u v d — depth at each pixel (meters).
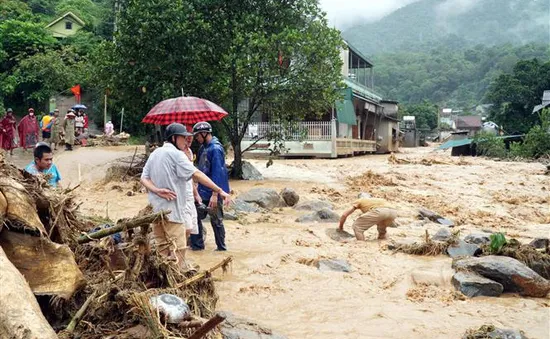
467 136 52.16
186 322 4.30
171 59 16.89
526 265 7.83
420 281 7.44
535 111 45.62
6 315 3.44
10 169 5.02
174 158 6.23
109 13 43.38
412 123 72.44
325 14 18.03
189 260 7.89
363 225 9.78
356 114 39.16
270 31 18.12
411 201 15.27
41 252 4.49
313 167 23.41
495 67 138.25
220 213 8.52
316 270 7.74
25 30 37.72
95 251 5.30
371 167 24.11
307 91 17.55
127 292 4.46
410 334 5.68
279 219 11.81
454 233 9.45
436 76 146.50
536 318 6.25
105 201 13.43
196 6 17.56
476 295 6.96
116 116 34.03
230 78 17.47
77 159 18.45
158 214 5.08
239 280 7.16
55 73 34.53
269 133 18.81
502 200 16.12
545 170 24.05
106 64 17.48
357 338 5.54
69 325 4.28
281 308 6.31
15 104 35.47
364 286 7.20
